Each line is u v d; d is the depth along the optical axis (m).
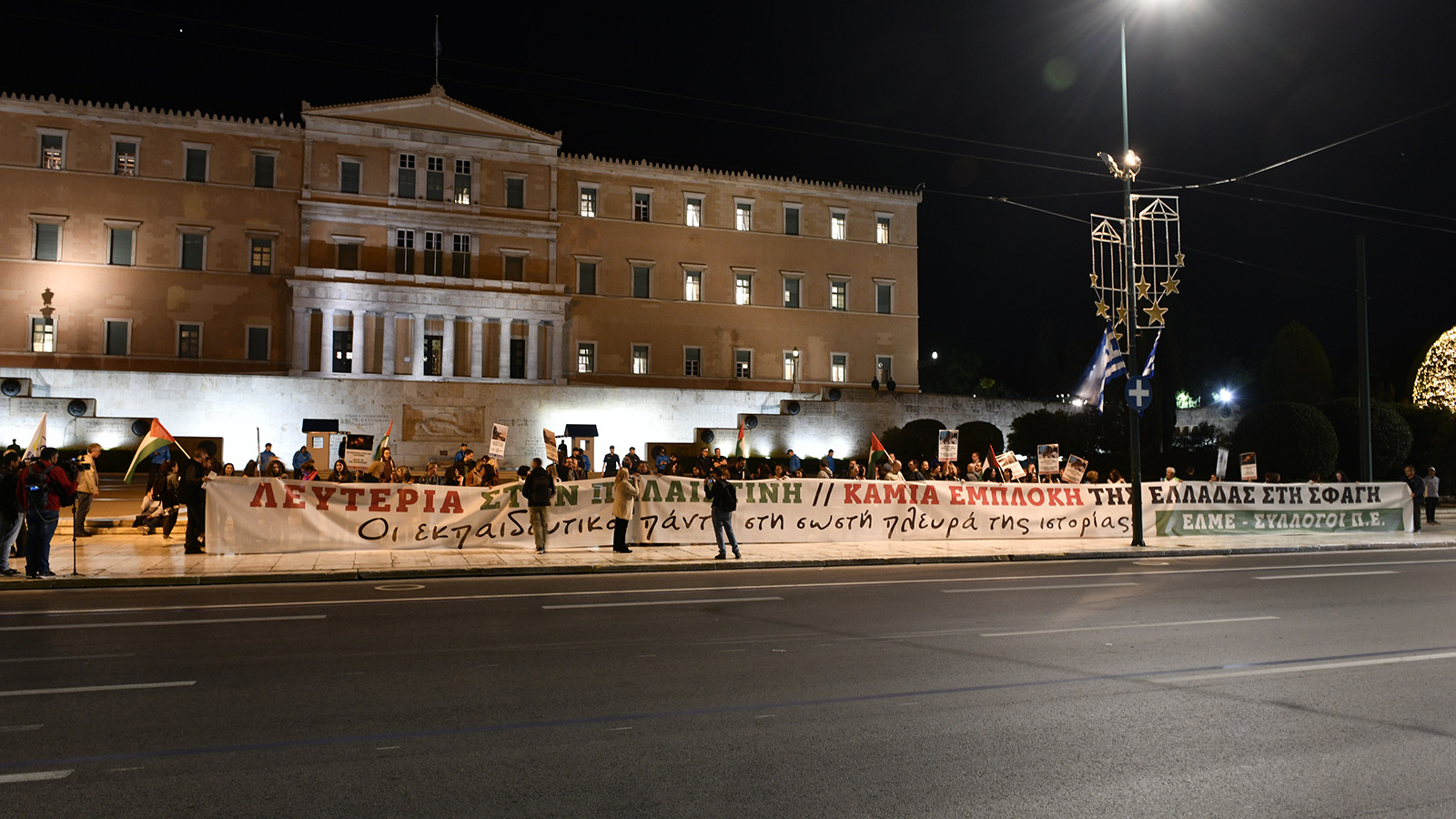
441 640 10.94
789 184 65.00
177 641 10.79
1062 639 11.21
